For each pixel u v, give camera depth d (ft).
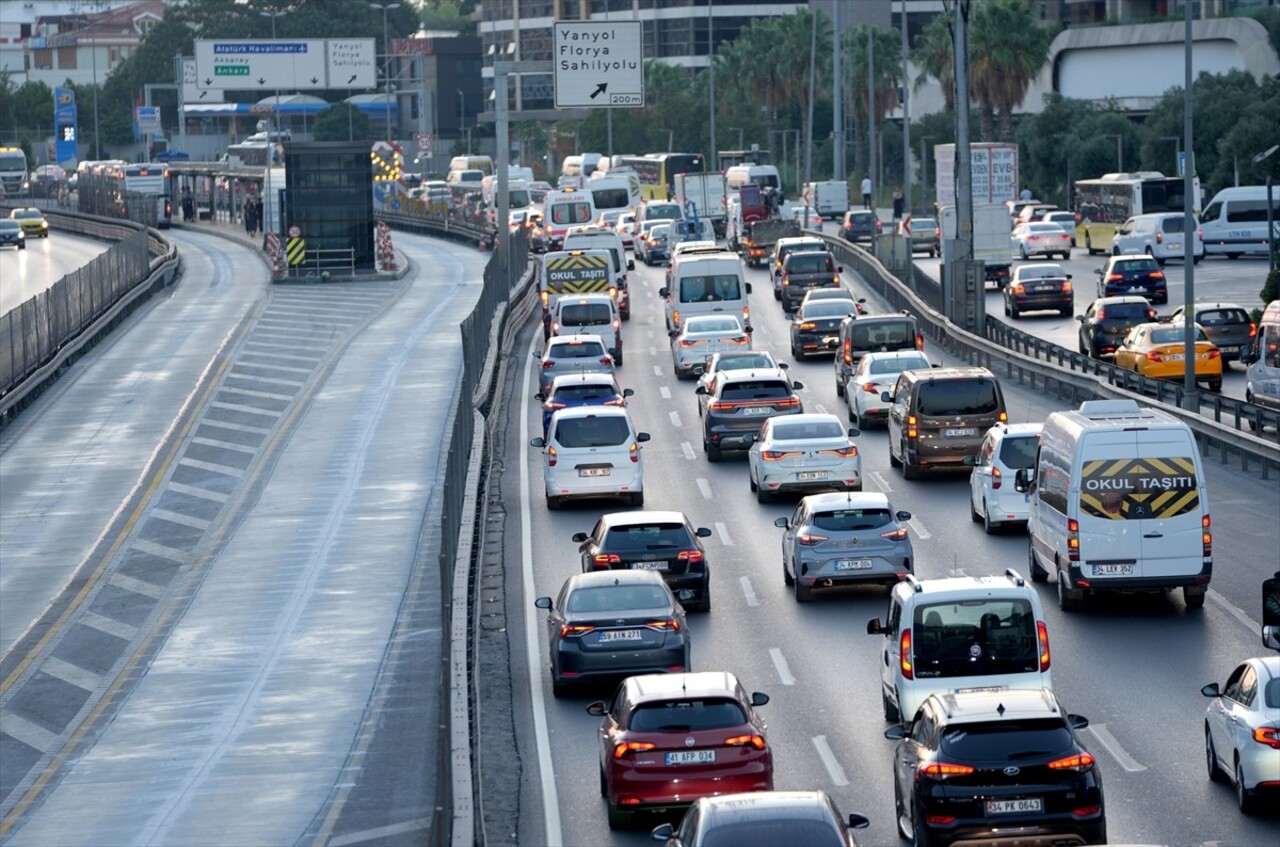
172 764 256.11
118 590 368.27
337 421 547.49
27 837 229.45
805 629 299.17
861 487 408.87
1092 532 293.64
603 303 647.97
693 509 407.44
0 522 440.04
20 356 615.98
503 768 230.89
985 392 426.92
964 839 174.29
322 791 237.45
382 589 351.46
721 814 150.82
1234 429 431.02
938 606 225.97
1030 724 177.58
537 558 359.46
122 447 526.57
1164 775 215.31
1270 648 272.72
